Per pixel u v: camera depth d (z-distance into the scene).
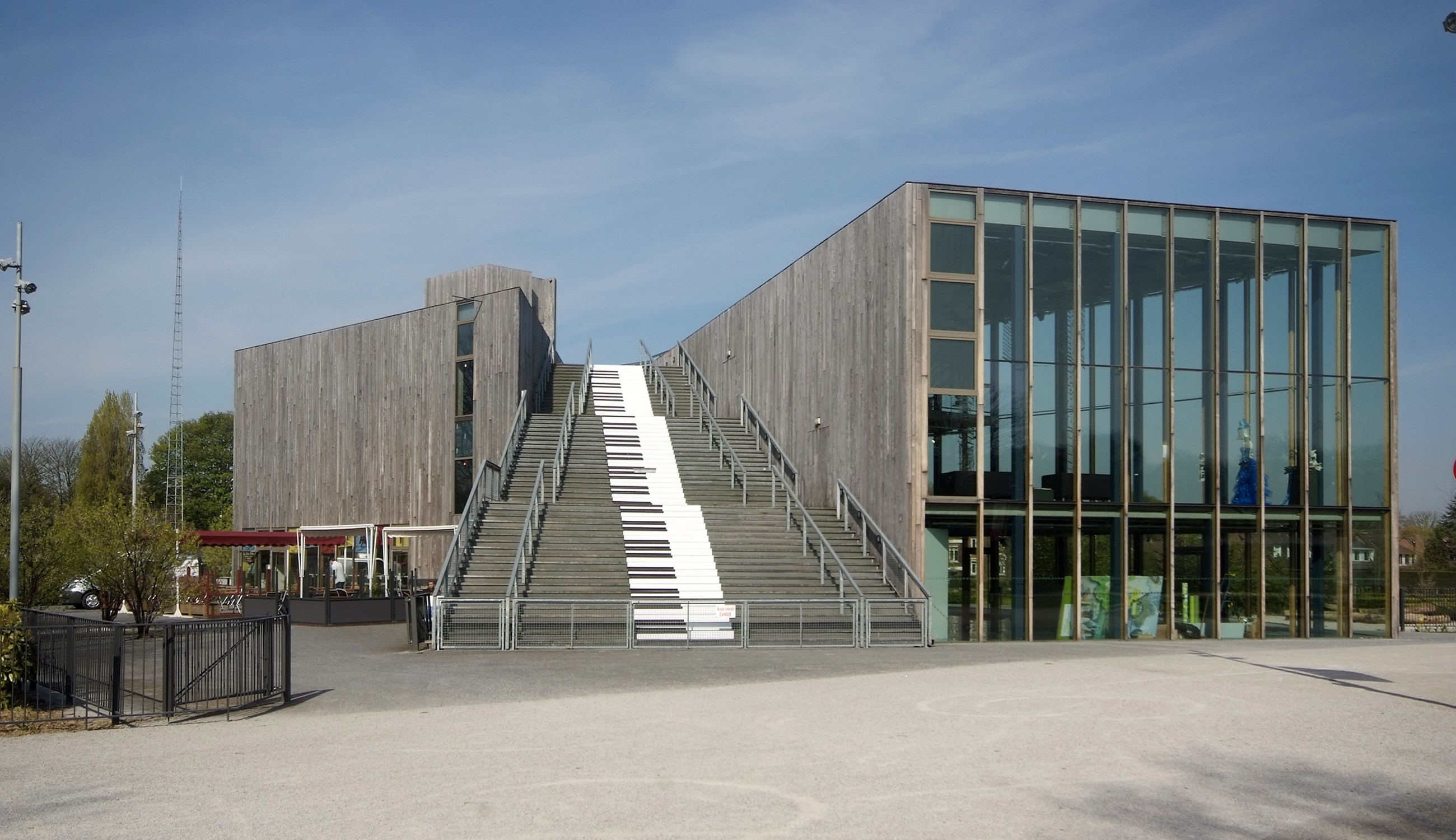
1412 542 50.41
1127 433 22.27
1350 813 7.17
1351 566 23.56
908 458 21.02
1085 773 8.33
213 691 11.93
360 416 36.59
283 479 39.47
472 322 33.09
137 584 24.59
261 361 40.94
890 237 22.16
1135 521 22.23
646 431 31.02
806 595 21.41
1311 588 23.31
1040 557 21.48
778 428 29.20
